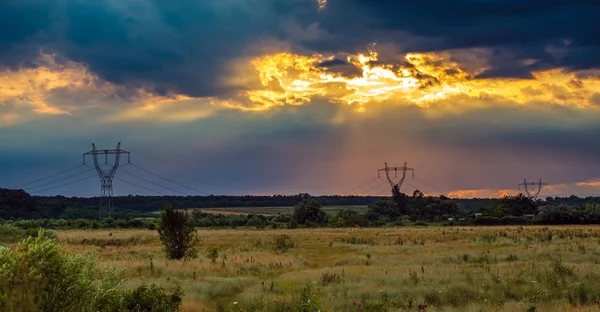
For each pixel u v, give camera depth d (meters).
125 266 33.44
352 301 19.45
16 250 13.09
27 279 12.66
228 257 43.53
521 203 165.62
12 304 12.50
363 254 47.09
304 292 17.61
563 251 41.34
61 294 13.18
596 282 21.94
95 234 91.31
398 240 61.81
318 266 38.97
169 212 44.22
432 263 35.72
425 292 21.39
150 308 15.59
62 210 185.75
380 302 19.38
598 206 128.25
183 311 18.62
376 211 164.12
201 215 152.38
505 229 90.88
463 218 154.00
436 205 174.12
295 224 123.31
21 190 176.62
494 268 29.36
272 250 53.25
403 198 173.88
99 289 14.32
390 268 31.61
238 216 156.25
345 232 94.31
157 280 27.06
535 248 45.53
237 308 19.05
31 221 124.81
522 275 24.72
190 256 43.62
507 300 19.62
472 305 18.56
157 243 72.25
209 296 23.19
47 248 13.16
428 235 77.44
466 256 37.84
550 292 20.47
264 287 24.30
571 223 122.31
